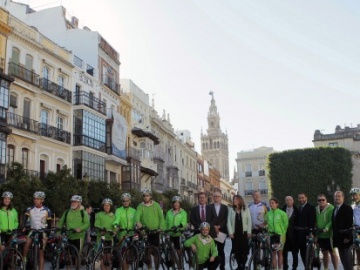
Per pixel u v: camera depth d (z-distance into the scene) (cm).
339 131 8094
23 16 4481
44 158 3431
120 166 4659
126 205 1342
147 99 5897
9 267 1216
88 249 1359
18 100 3166
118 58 4962
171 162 6694
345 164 5534
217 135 16150
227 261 2036
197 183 8406
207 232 1146
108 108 4381
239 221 1352
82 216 1306
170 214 1359
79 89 4031
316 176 5566
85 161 3800
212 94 16738
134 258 1262
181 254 1322
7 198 1279
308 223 1321
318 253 1274
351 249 1158
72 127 3816
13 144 3052
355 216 1191
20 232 1268
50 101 3544
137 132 5191
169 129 6619
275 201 1352
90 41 4453
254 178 10425
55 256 1281
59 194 2770
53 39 4522
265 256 1298
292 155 5753
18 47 3212
